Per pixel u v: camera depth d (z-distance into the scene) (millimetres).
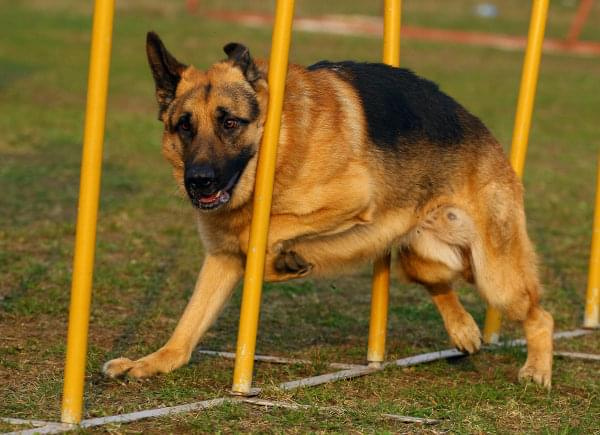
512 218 7750
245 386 6648
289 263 7203
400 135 7398
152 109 23297
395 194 7410
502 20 45938
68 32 34656
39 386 6609
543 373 7473
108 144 18766
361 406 6559
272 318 9172
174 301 9461
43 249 11141
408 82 7742
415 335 8938
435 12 47625
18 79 25750
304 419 6164
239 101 6770
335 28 39188
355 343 8531
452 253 7852
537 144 21688
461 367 7980
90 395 6527
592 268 9359
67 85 25453
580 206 15508
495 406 6828
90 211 5609
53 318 8539
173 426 5934
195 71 7000
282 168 6801
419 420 6242
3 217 12656
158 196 14484
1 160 16547
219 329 8766
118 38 33375
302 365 7598
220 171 6660
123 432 5750
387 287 7801
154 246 11680
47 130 19500
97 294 9422
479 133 7871
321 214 7008
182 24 37438
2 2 41375
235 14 40906
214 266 7355
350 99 7227
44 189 14531
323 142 6918
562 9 49281
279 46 6418
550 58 35812
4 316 8477
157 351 7145
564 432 6102
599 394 7219
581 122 24703
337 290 10406
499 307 7801
